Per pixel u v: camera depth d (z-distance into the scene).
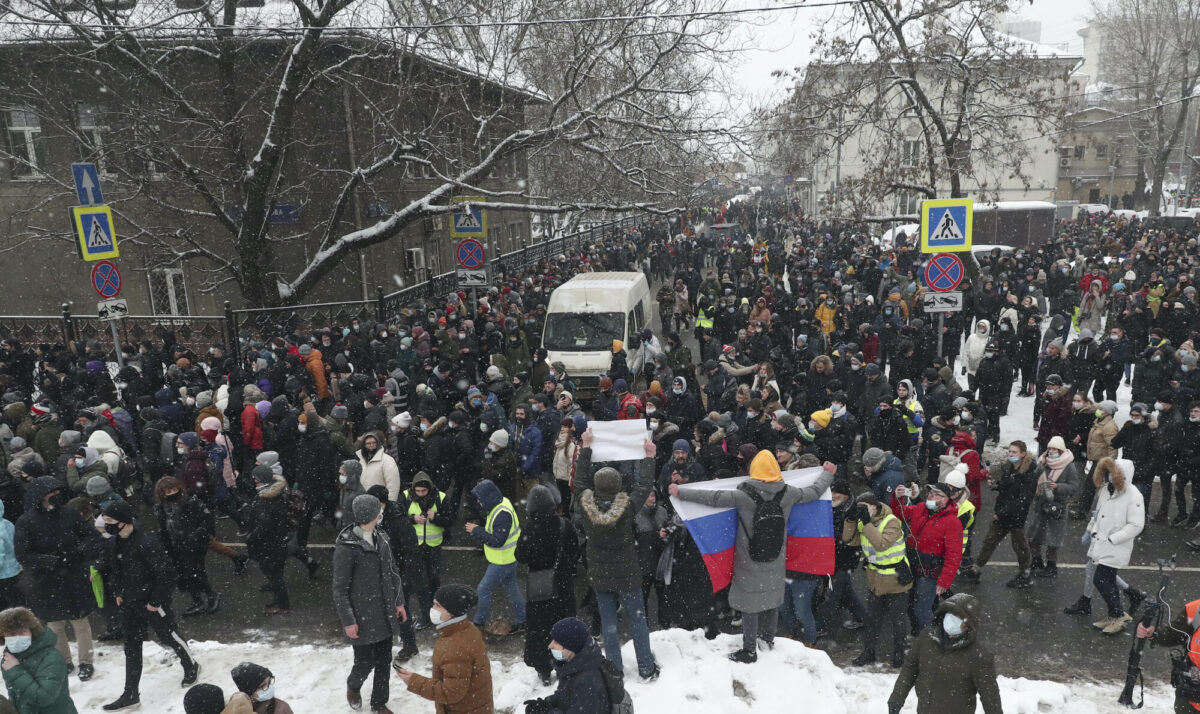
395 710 6.22
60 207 23.12
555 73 19.89
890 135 19.48
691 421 11.37
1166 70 48.66
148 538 6.28
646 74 17.61
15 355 15.66
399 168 24.67
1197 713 5.03
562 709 4.13
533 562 6.10
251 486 11.23
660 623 7.41
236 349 17.61
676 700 5.68
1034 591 8.34
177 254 19.23
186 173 18.27
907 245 28.97
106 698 6.55
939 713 4.64
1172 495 10.91
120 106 19.78
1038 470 8.21
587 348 16.81
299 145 22.06
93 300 24.06
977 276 19.89
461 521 10.80
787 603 7.04
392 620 5.98
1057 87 33.19
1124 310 16.00
